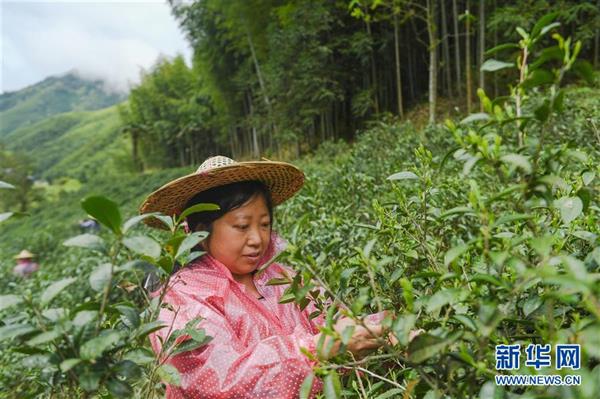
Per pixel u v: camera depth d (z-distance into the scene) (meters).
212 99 23.72
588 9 10.02
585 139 3.24
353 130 15.48
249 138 22.50
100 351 0.73
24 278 6.46
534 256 1.00
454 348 0.87
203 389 1.14
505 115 0.83
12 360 2.39
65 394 1.00
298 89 14.27
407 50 14.58
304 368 1.11
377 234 1.40
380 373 1.28
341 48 14.76
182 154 32.81
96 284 0.80
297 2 14.55
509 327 0.96
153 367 1.01
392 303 1.30
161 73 34.06
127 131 36.84
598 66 10.16
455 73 13.34
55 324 0.78
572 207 0.88
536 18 9.84
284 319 1.45
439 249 1.45
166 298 1.31
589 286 0.60
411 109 13.73
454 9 11.49
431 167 1.26
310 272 0.90
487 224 0.76
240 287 1.38
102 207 0.75
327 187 3.79
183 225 1.45
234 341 1.24
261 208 1.40
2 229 27.22
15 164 37.38
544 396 0.69
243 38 17.91
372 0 9.42
